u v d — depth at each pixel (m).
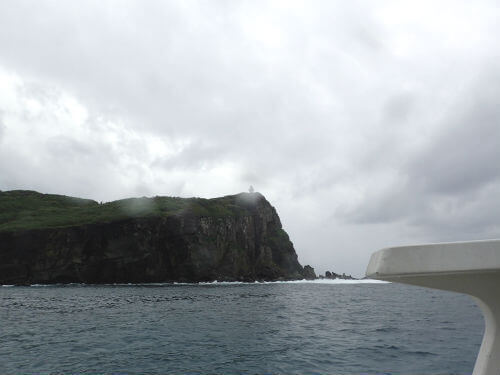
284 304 29.28
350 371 7.67
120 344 11.13
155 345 10.91
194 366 8.28
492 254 1.44
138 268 103.62
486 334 1.89
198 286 87.31
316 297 40.00
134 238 103.88
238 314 21.14
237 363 8.52
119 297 43.09
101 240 103.62
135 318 19.31
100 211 129.75
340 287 78.56
